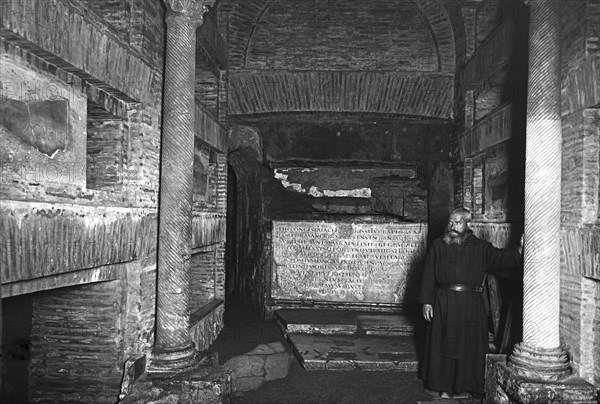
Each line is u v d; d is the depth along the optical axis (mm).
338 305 7449
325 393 4758
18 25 2615
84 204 3398
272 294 7543
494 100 6840
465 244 4609
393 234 7402
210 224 6203
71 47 3109
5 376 4723
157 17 4469
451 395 4668
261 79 7594
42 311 4098
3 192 2670
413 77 7641
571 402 3586
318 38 7773
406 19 7746
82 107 3479
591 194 3828
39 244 2877
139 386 3865
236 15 7453
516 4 5449
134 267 4137
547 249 3916
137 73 4055
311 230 7512
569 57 4023
